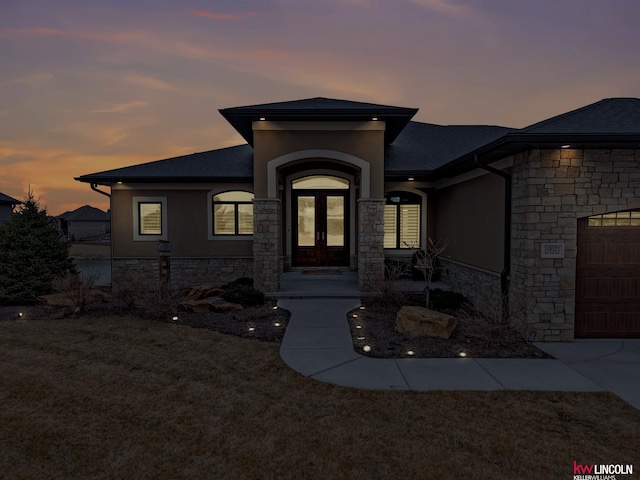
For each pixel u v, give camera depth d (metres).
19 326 8.16
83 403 4.68
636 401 4.81
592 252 7.31
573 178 7.05
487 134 15.18
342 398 4.83
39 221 11.62
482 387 5.20
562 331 7.22
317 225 13.62
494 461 3.52
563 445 3.78
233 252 13.84
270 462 3.50
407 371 5.75
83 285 9.77
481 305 8.54
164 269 10.82
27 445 3.78
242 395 4.90
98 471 3.38
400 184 13.45
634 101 8.19
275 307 9.73
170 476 3.30
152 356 6.33
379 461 3.51
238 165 14.42
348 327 8.03
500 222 8.40
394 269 10.85
